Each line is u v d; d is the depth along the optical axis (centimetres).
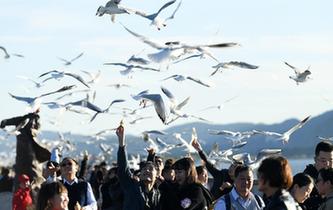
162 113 1408
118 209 1652
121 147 1420
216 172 1570
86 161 2231
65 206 1005
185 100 1597
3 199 2781
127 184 1416
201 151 1608
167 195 1345
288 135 1742
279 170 1002
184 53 1309
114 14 1372
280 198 996
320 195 1373
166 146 1833
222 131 1831
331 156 1467
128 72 1495
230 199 1227
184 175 1333
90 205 1477
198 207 1318
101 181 2538
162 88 1605
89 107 1688
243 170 1223
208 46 1323
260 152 1363
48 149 2559
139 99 1422
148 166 1427
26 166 2525
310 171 1491
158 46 1298
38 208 1002
